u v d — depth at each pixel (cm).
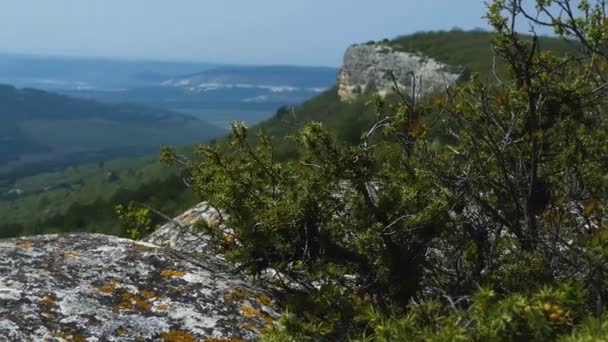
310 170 358
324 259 347
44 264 362
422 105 374
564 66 382
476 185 363
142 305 338
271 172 368
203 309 342
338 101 9219
